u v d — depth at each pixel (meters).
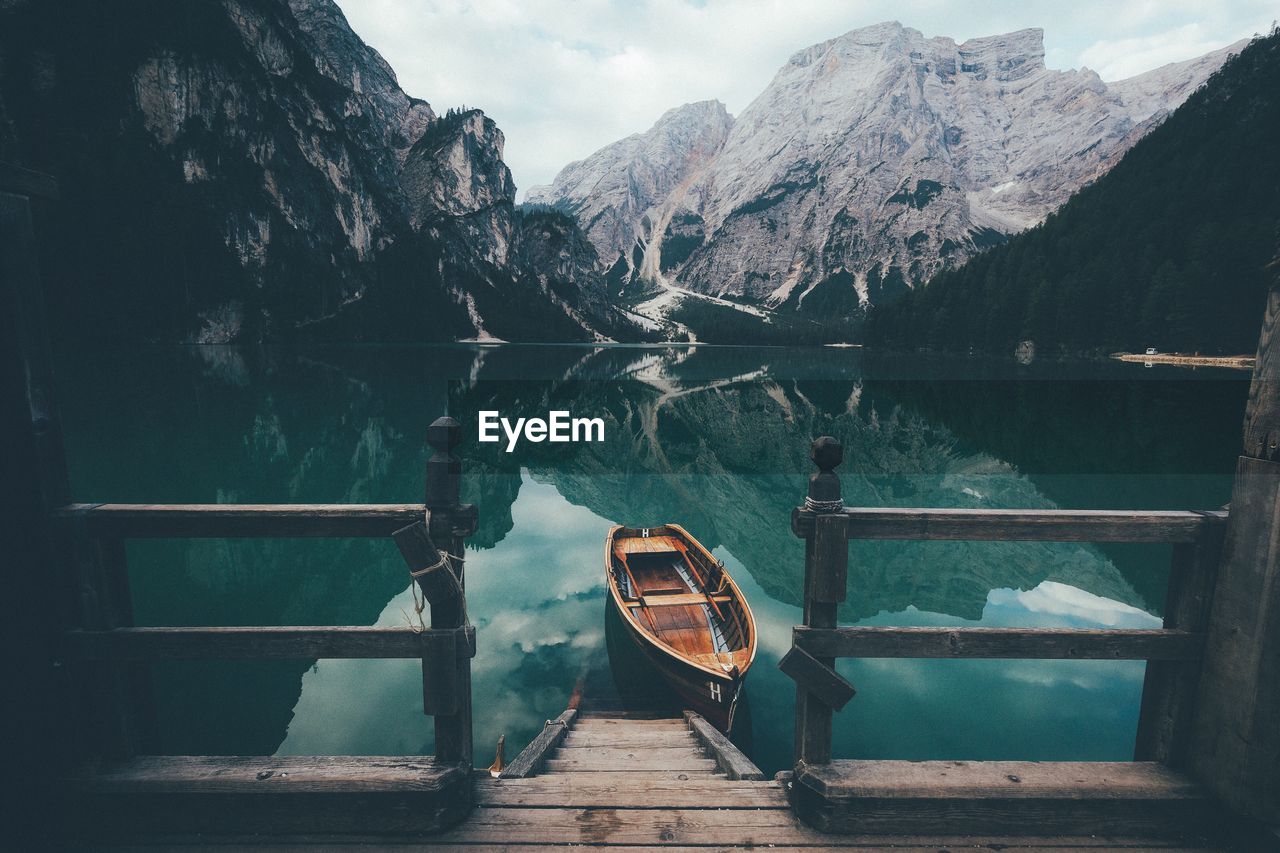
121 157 116.56
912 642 3.29
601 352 163.50
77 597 3.22
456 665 3.29
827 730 3.43
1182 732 3.43
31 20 116.19
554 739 5.69
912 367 105.19
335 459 26.64
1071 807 3.32
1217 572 3.22
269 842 3.23
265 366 74.31
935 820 3.32
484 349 144.75
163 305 113.69
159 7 137.12
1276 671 2.98
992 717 7.82
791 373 94.38
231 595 11.63
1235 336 77.62
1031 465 27.08
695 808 3.56
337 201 162.88
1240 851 3.18
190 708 7.57
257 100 147.50
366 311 154.38
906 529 3.26
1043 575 13.69
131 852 3.15
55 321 99.06
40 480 3.08
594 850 3.21
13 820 3.12
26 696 3.12
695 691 8.05
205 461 25.05
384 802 3.29
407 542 3.15
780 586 14.25
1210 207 99.31
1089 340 92.44
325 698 7.84
